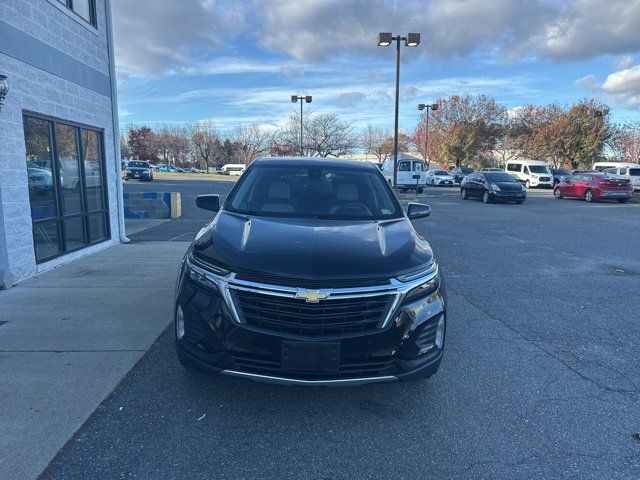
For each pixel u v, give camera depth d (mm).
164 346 4371
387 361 3152
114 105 9680
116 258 8172
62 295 5828
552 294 6648
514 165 40344
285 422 3242
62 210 7805
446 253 9695
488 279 7480
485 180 23984
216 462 2795
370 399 3592
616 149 55469
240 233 3623
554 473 2783
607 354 4559
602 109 54562
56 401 3369
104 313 5180
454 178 45812
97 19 9031
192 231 12023
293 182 4695
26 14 6648
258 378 3047
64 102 7742
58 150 7699
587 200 25125
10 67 6270
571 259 9156
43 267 7098
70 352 4176
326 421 3273
